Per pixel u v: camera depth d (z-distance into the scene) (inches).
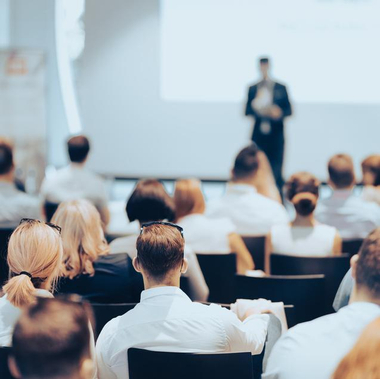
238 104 414.9
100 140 425.7
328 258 147.2
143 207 137.6
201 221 163.9
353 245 172.7
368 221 186.5
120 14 417.4
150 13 414.9
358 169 414.9
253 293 129.6
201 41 411.8
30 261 88.4
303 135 413.1
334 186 188.5
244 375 80.0
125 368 86.2
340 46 402.9
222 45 410.3
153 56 417.4
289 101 346.6
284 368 74.7
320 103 408.2
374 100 407.8
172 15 412.8
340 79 406.0
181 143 422.6
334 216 187.5
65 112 441.7
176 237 88.4
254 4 404.5
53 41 436.5
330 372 73.1
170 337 84.6
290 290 127.6
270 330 99.6
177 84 417.7
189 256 137.1
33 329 49.8
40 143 348.5
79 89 442.0
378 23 399.9
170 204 139.5
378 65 404.2
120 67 420.5
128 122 423.8
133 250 135.4
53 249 89.6
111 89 422.9
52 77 439.8
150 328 85.1
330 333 74.6
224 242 163.2
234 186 191.9
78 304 53.0
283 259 149.6
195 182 164.4
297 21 401.7
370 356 52.7
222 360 79.8
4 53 344.2
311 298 128.0
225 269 153.5
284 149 348.8
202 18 410.0
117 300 117.2
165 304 86.4
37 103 347.6
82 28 437.1
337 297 118.3
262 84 347.9
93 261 117.3
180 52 414.6
